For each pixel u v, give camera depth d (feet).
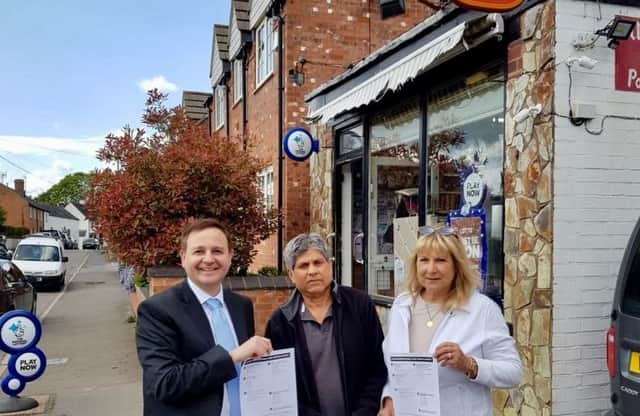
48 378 24.72
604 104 14.87
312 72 37.58
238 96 52.01
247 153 30.58
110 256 35.63
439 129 20.81
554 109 14.51
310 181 34.42
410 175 22.91
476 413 8.94
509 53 16.06
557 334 14.33
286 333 9.83
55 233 217.97
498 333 9.24
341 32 38.06
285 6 37.47
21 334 20.29
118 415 19.44
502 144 17.26
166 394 7.89
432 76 20.56
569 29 14.66
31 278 63.77
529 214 15.14
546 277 14.51
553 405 14.28
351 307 10.05
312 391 9.52
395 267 23.62
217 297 8.96
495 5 14.82
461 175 19.33
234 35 51.65
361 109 25.96
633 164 15.07
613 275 14.79
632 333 10.84
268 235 29.99
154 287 25.44
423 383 8.65
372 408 9.67
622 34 14.43
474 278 9.53
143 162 28.19
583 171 14.69
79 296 60.64
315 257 9.80
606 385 14.62
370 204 26.25
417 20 39.52
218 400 8.24
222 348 8.23
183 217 27.76
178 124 33.86
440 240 9.49
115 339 34.42
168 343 8.27
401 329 9.68
